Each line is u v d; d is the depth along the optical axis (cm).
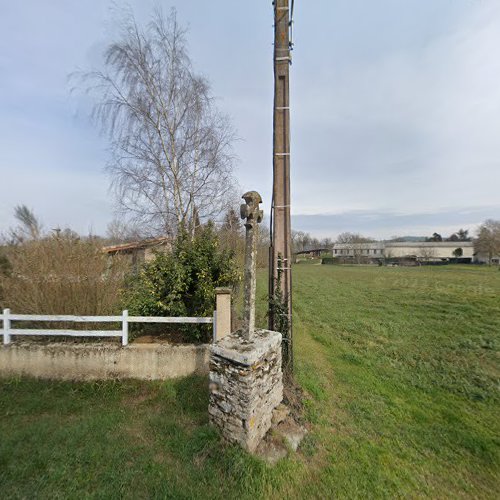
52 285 487
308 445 304
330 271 3003
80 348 438
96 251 541
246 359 265
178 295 502
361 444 318
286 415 336
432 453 310
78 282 493
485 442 326
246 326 307
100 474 247
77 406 366
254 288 314
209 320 447
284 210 443
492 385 463
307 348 642
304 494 245
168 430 313
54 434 297
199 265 516
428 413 388
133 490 233
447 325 831
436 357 590
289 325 432
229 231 1058
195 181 1050
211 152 1059
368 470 279
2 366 440
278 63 443
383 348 650
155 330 529
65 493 227
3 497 222
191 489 235
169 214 1013
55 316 452
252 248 312
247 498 233
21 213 626
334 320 914
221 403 289
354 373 516
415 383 477
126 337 451
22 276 505
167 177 1019
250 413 268
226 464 257
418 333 760
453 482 272
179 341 484
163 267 515
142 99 961
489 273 2514
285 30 441
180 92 1006
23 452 269
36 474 245
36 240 526
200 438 289
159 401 382
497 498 257
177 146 1028
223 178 1083
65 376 436
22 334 452
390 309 1067
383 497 249
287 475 258
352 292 1501
